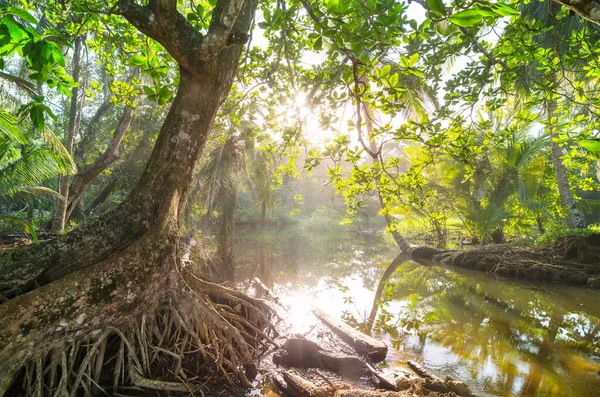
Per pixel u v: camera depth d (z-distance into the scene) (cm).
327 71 382
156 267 413
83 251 407
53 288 355
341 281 1145
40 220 1466
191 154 448
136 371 402
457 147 419
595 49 385
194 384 427
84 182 1162
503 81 438
